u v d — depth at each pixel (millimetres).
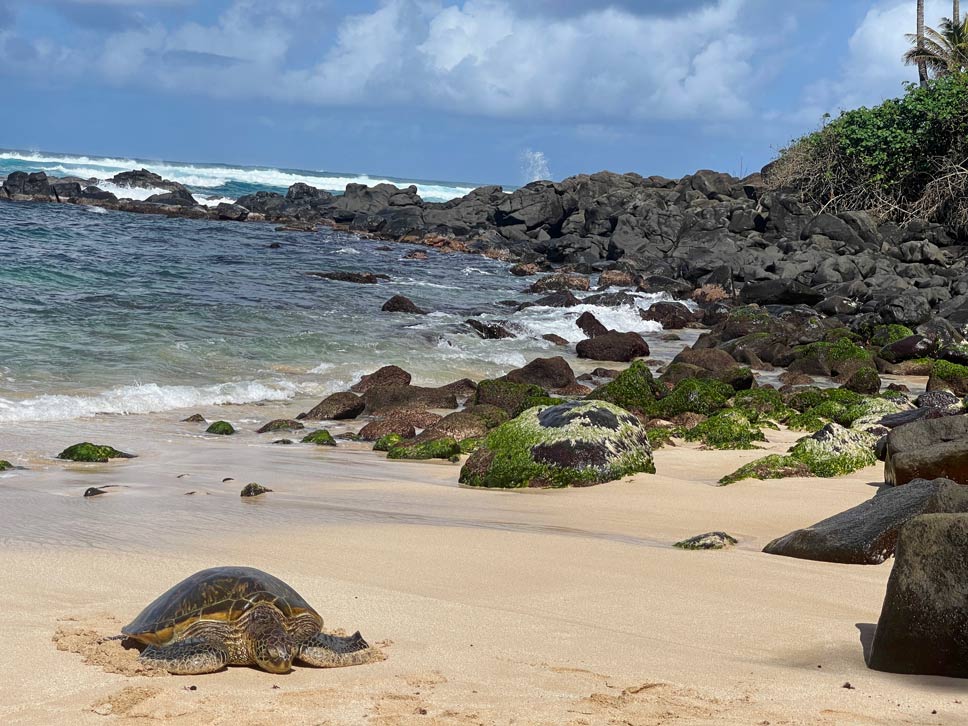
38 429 14484
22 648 5230
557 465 11703
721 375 21453
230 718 4234
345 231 57312
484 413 16484
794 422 16859
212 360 20797
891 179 48281
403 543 8406
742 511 10156
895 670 5125
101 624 5727
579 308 33438
